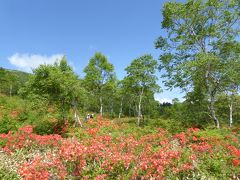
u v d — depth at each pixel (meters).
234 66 20.58
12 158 11.66
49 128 22.66
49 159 9.76
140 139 15.50
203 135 14.60
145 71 35.59
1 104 35.09
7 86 55.66
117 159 8.75
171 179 7.89
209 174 8.41
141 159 9.41
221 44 20.84
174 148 11.46
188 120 22.88
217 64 20.47
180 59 22.41
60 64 26.75
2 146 14.03
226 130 18.62
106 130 21.59
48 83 22.78
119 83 44.59
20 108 31.31
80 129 21.42
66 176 8.19
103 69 42.94
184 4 21.45
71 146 8.62
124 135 17.88
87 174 8.45
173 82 21.73
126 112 68.69
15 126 20.70
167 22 22.53
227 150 11.58
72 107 26.14
